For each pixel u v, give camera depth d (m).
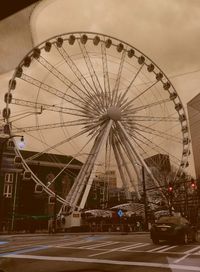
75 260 10.03
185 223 17.28
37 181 37.81
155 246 15.16
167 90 44.34
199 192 45.81
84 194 38.66
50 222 40.97
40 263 9.39
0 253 12.44
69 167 71.81
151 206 45.31
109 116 40.06
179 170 43.19
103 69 41.53
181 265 8.90
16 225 56.94
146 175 43.50
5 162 58.88
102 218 47.06
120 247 14.71
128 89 42.00
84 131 39.25
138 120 42.28
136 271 7.89
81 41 40.56
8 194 60.31
